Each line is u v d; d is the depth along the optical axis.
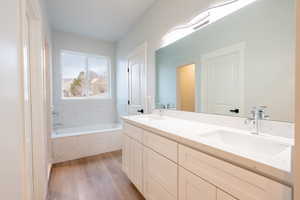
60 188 1.78
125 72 3.28
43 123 1.53
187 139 0.96
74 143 2.61
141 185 1.56
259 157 0.66
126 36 3.21
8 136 0.54
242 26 1.21
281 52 1.01
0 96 0.48
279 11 1.02
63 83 3.32
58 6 2.24
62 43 3.15
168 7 1.94
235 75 1.28
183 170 1.01
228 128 1.28
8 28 0.56
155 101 2.28
